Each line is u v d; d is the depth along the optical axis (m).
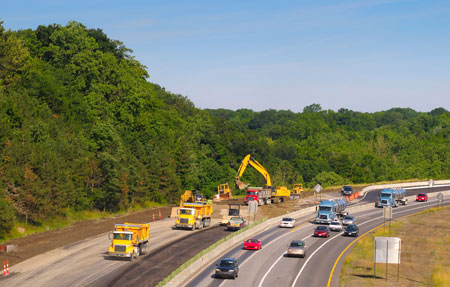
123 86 109.44
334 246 63.47
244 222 74.44
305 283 44.25
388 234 75.38
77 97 102.19
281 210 95.75
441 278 48.41
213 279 44.12
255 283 43.47
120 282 41.69
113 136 89.69
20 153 67.12
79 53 108.00
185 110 165.00
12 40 92.69
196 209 72.62
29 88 93.50
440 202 113.88
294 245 56.38
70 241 59.41
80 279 42.38
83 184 81.44
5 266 44.41
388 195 105.69
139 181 96.31
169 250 56.03
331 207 83.50
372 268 52.19
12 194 64.38
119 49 141.12
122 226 51.81
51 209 69.00
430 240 72.19
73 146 81.69
